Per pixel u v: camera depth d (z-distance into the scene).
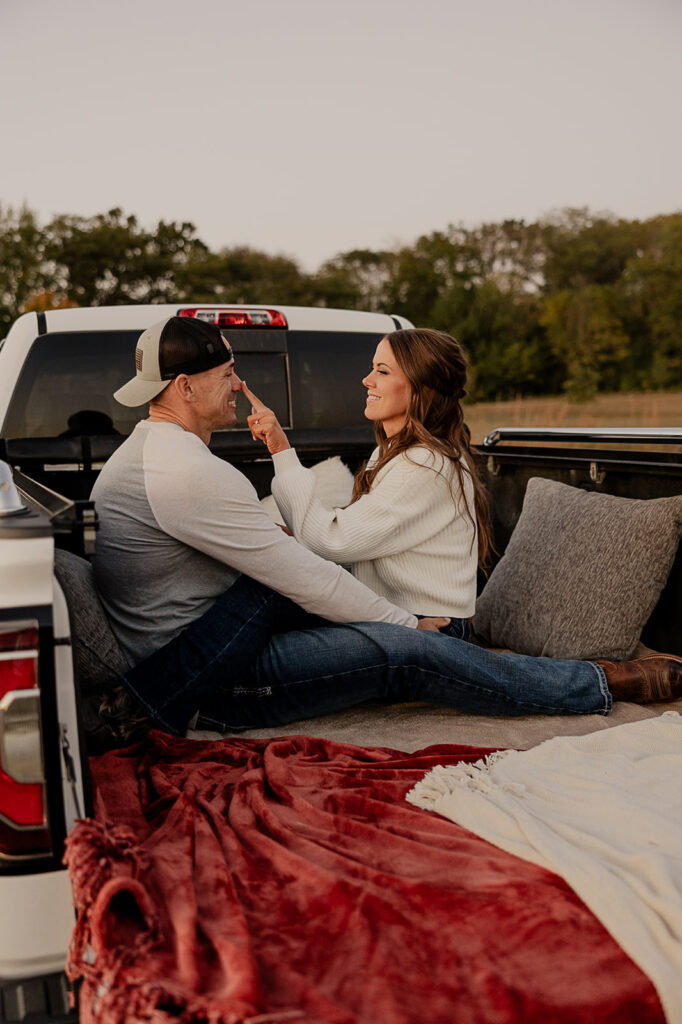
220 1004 1.31
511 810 1.98
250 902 1.67
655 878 1.69
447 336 3.06
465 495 3.03
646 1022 1.45
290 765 2.23
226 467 2.47
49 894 1.52
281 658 2.56
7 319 43.38
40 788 1.50
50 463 3.35
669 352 32.53
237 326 3.73
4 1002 1.47
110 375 3.55
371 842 1.89
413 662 2.61
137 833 1.93
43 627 1.49
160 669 2.38
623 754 2.37
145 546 2.45
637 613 3.15
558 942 1.56
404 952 1.53
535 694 2.71
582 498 3.50
